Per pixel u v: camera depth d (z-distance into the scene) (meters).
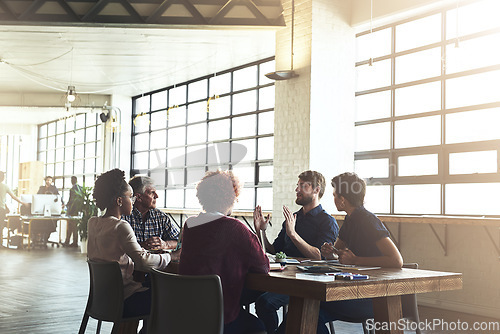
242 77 10.77
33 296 6.59
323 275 2.63
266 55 9.97
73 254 11.92
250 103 10.48
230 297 2.68
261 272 2.71
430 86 6.93
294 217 3.97
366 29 7.73
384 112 7.47
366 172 7.65
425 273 2.83
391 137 7.35
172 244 4.23
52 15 7.33
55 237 16.16
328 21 7.52
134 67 11.38
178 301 2.54
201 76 11.94
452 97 6.68
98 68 11.57
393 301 2.72
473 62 6.46
